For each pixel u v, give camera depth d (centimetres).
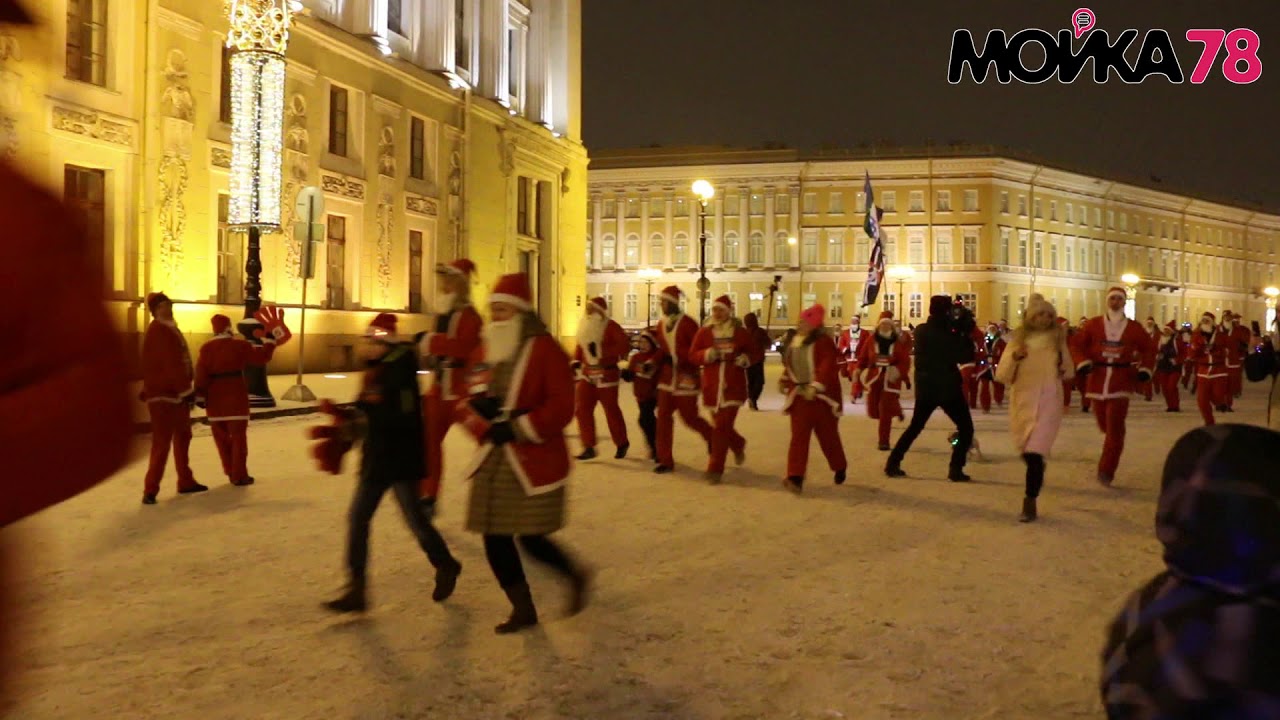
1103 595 658
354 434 623
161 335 986
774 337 7631
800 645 550
